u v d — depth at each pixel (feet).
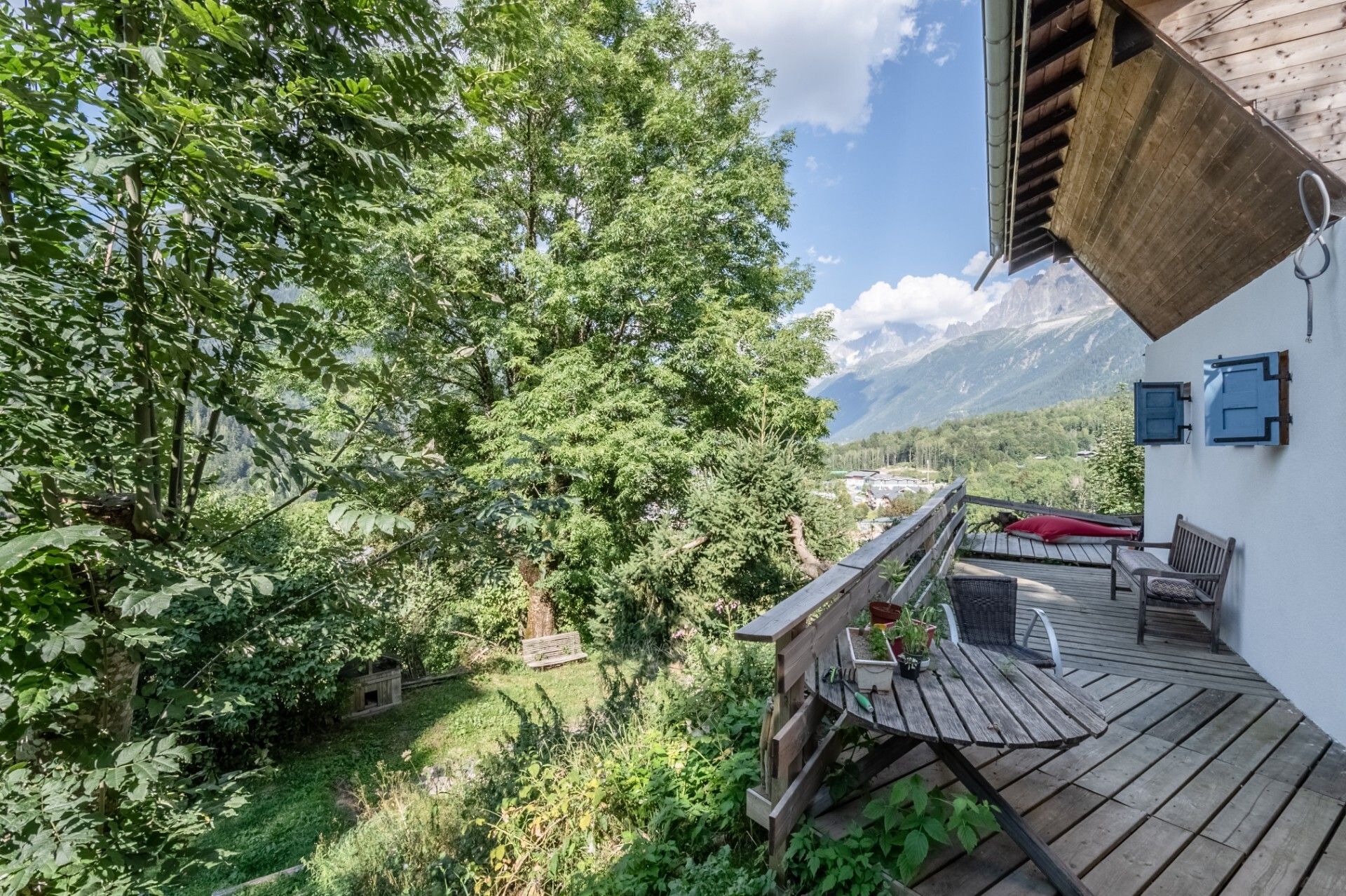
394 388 8.61
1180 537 17.52
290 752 25.63
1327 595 10.17
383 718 29.19
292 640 8.95
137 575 5.32
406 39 6.98
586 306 30.30
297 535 19.95
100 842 5.59
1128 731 10.40
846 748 9.29
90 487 5.35
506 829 9.55
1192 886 6.81
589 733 12.52
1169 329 20.45
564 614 40.34
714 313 32.53
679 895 7.16
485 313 29.99
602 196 31.73
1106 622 16.80
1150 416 17.03
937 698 7.80
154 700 6.13
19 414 5.12
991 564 24.49
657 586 23.32
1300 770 9.13
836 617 8.97
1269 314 12.02
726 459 23.57
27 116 5.40
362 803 18.83
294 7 6.57
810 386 39.37
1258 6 8.60
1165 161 12.84
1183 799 8.44
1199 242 14.48
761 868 7.65
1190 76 9.97
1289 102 8.62
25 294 4.94
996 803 7.07
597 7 31.78
